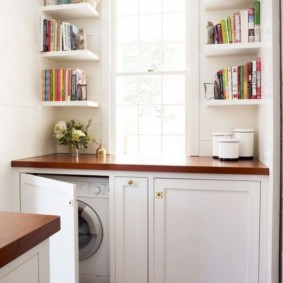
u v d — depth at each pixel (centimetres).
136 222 201
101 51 274
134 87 275
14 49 219
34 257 84
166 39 269
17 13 222
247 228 187
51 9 252
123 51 276
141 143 274
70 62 278
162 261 199
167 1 267
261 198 183
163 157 249
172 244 198
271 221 173
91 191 214
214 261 193
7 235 77
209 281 195
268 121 183
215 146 235
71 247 176
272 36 165
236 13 222
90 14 264
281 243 167
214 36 229
